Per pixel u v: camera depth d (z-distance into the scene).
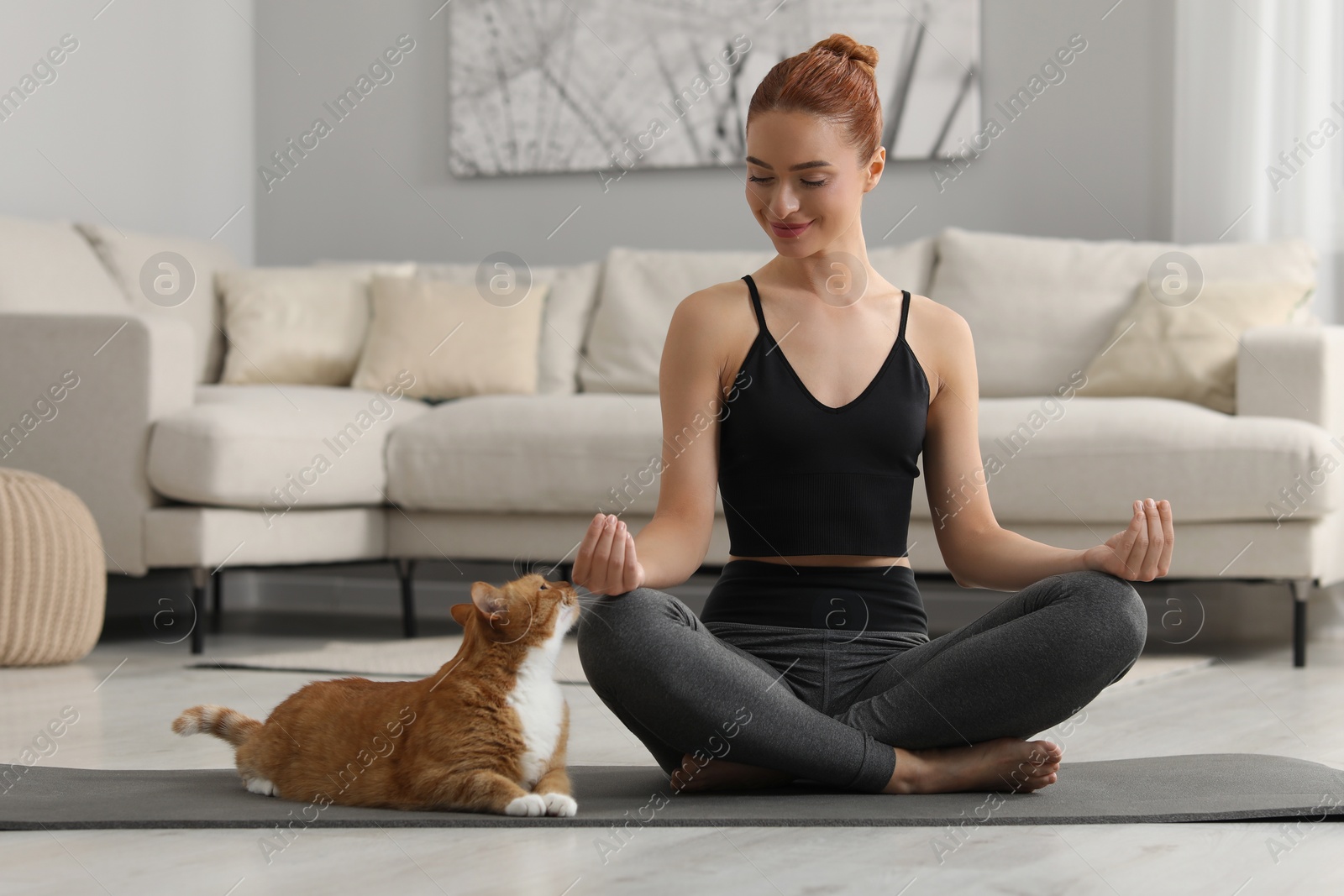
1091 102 3.78
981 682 1.41
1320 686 2.46
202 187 4.43
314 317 3.84
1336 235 3.53
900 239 3.96
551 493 3.15
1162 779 1.55
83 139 3.96
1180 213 3.67
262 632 3.49
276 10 4.62
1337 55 3.52
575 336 3.84
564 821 1.31
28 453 3.07
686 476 1.53
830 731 1.42
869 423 1.51
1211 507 2.75
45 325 3.07
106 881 1.14
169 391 3.08
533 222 4.37
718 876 1.13
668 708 1.38
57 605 2.75
